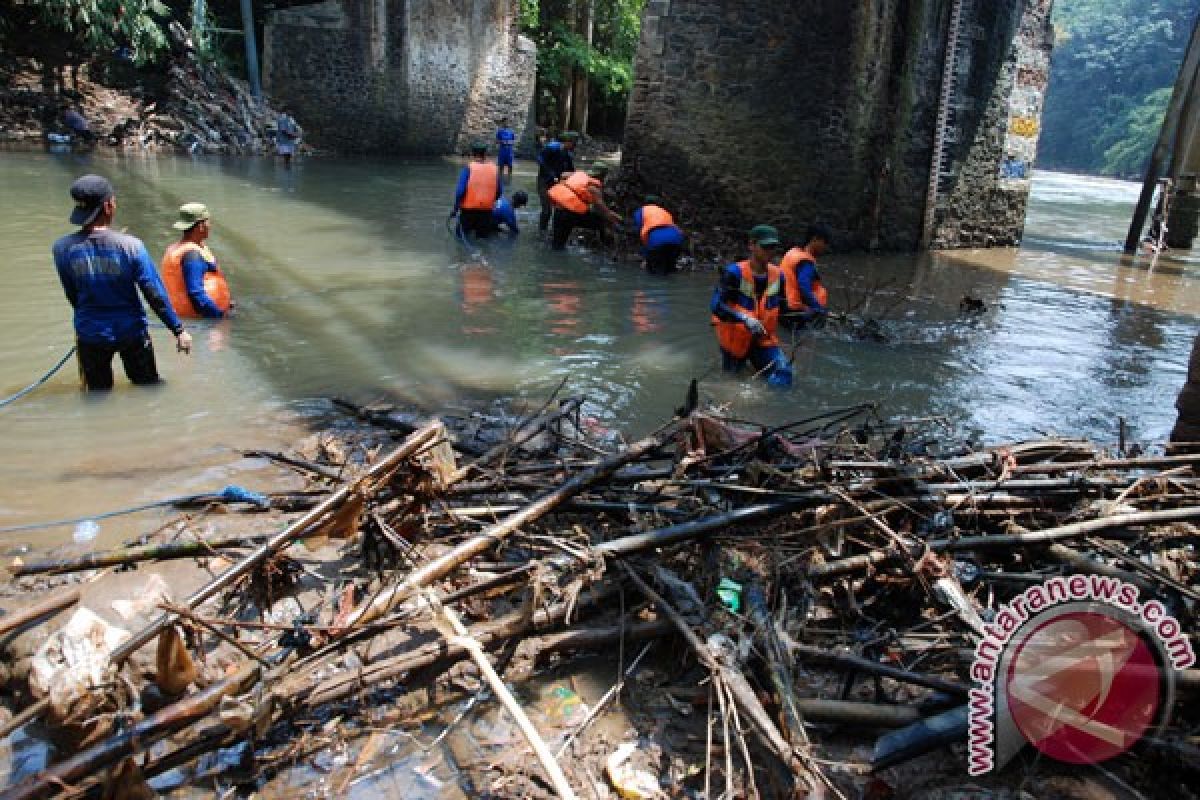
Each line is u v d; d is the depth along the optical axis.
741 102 13.34
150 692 3.03
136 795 2.54
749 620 3.23
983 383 7.36
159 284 5.88
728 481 4.15
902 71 13.41
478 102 24.97
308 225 12.29
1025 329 9.46
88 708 2.68
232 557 3.62
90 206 5.57
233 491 4.30
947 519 3.83
